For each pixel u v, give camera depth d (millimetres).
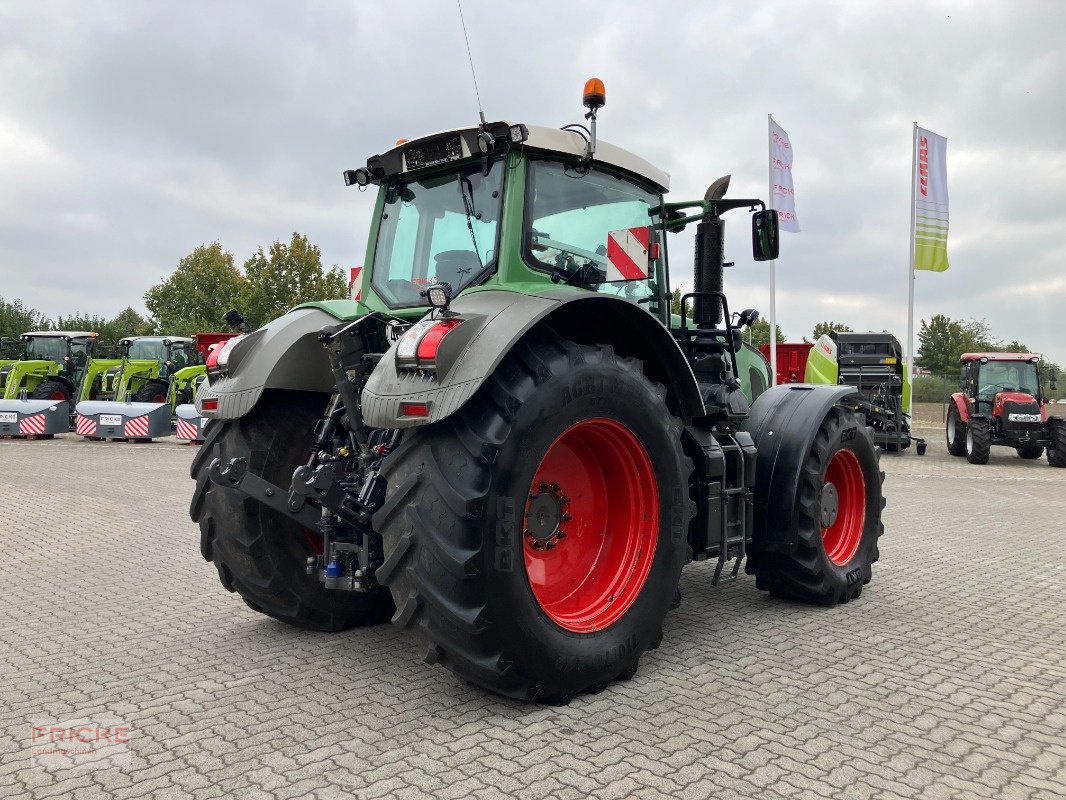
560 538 3463
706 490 3902
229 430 3783
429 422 2787
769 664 3600
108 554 5988
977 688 3305
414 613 2883
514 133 3420
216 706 3076
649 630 3391
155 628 4141
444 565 2801
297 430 3867
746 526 4238
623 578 3451
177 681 3355
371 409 2967
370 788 2418
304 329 3830
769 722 2934
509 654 2889
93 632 4070
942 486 10906
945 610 4562
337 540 3523
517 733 2822
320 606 3998
